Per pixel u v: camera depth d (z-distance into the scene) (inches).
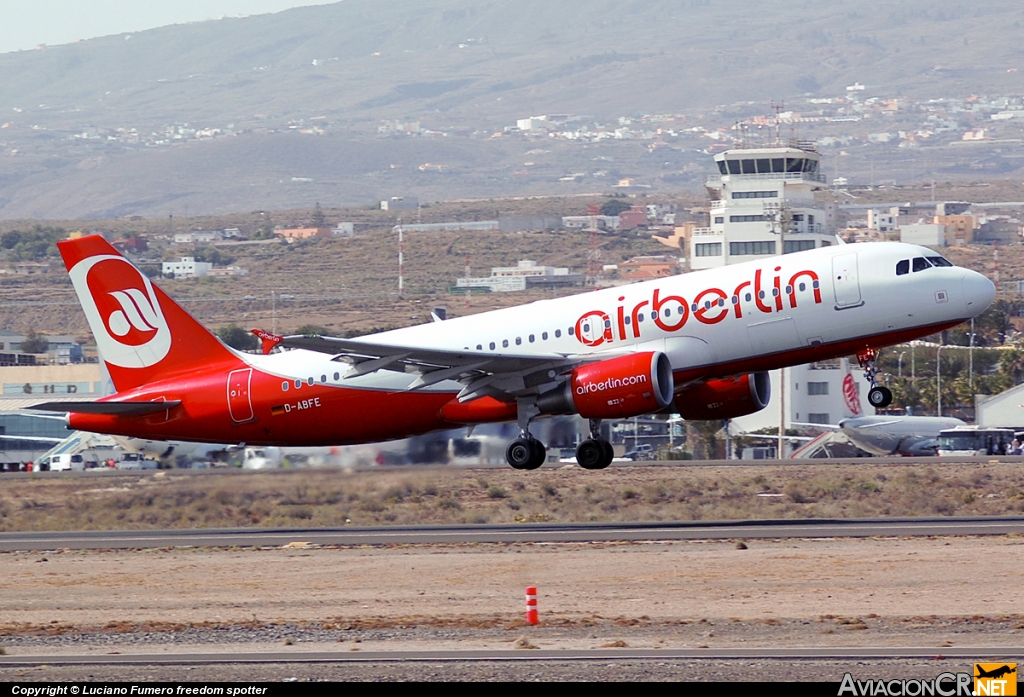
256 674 3026.6
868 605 3693.4
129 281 6535.4
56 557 5182.1
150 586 4397.1
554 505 6914.4
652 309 5782.5
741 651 3139.8
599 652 3164.4
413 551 4997.5
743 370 5767.7
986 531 5029.5
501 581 4259.4
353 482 7539.4
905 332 5605.3
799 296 5600.4
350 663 3110.2
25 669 3137.3
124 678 3014.3
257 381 6363.2
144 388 6565.0
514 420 6013.8
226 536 5772.6
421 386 5905.5
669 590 4003.4
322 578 4434.1
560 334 5940.0
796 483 7755.9
